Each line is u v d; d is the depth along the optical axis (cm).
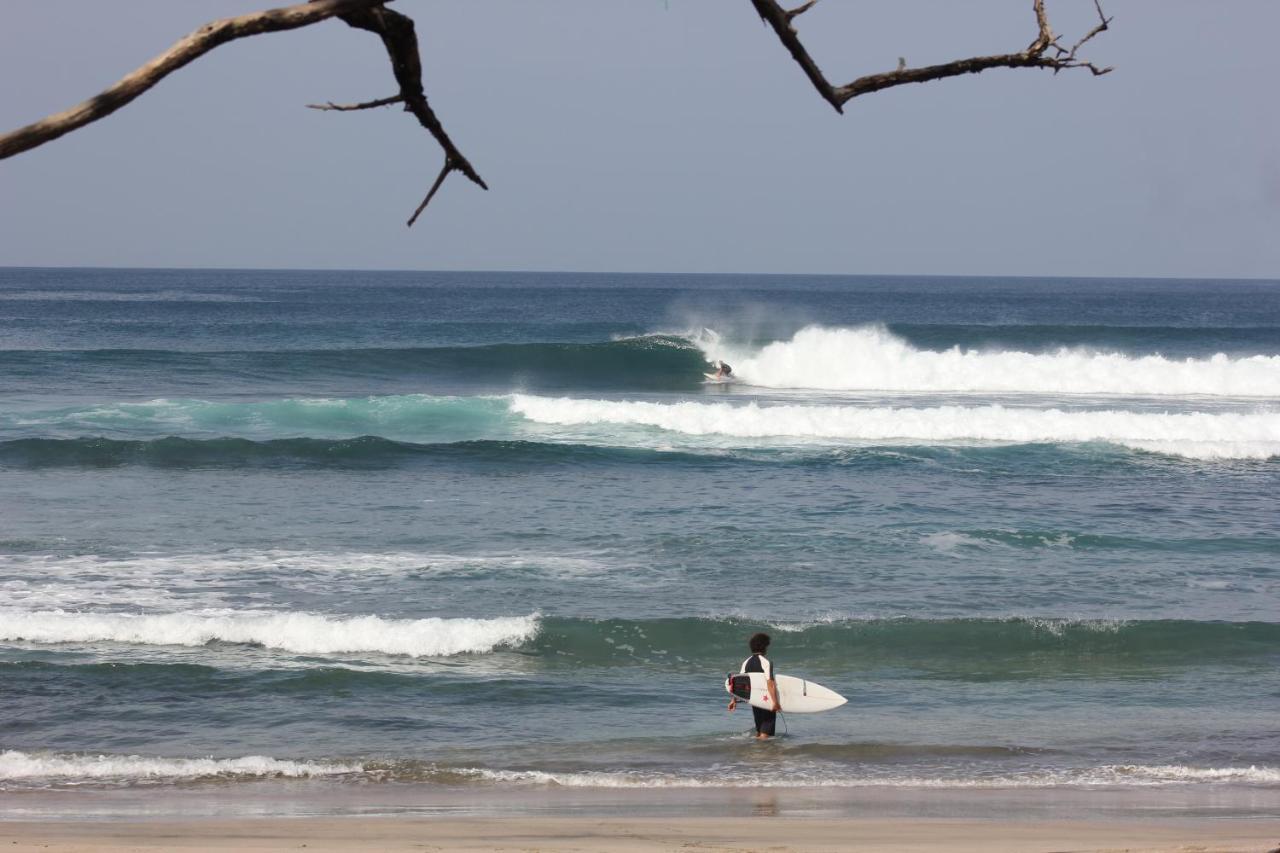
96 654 4891
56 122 713
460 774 3797
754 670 4306
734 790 3653
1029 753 4094
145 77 729
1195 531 7500
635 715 4484
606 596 5878
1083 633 5388
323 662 4912
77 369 15075
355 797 3538
